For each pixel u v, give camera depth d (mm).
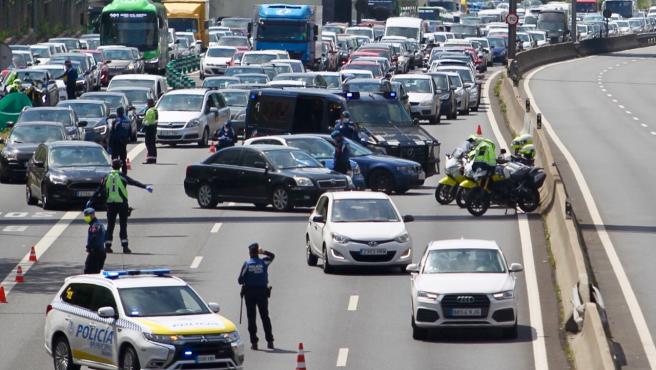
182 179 142000
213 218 118000
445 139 173625
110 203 102000
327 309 83188
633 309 82125
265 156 121125
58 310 67250
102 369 64312
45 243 107938
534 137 149750
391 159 130375
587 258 97125
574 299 76000
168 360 61312
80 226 115500
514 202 116688
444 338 75438
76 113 162125
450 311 73750
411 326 78375
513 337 75125
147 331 61781
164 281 65750
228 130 145125
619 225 112000
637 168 147375
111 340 63406
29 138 143125
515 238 105812
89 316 65125
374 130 139500
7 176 141250
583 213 118250
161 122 166125
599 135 181125
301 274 94188
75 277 67562
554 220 105625
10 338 77062
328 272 94562
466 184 116438
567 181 137375
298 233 110125
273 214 119500
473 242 78250
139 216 119688
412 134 139625
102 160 126438
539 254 99625
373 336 76000
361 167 129875
